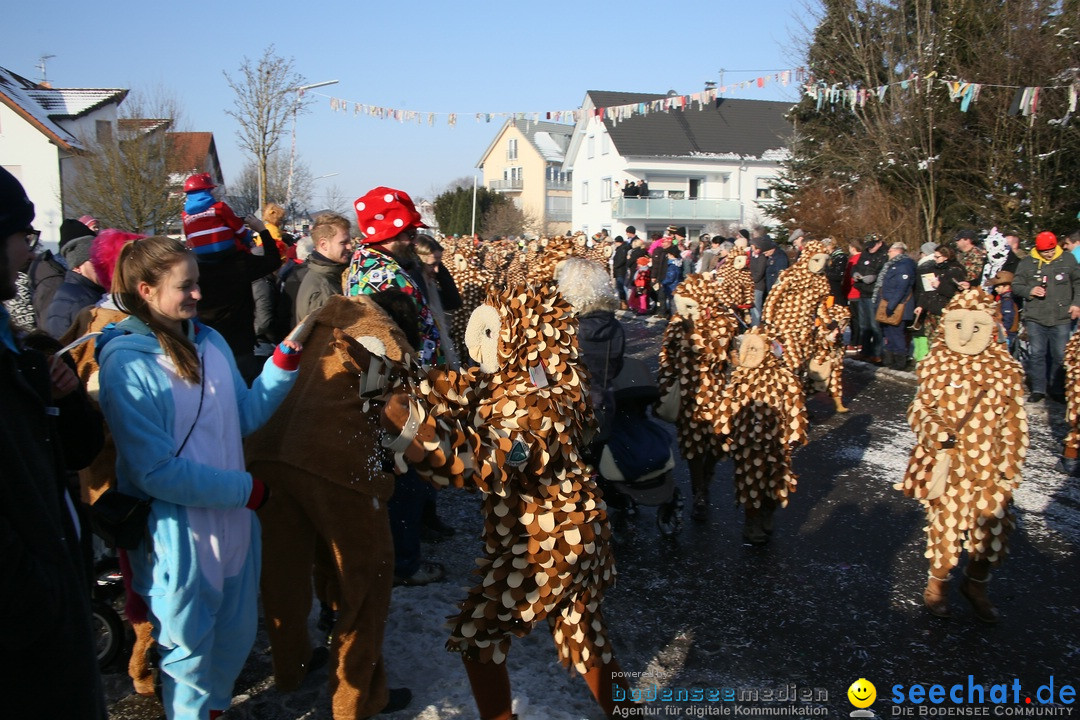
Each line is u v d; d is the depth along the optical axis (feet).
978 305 14.15
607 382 15.15
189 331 9.05
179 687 8.93
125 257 8.46
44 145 100.01
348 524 10.23
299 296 16.16
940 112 62.90
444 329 17.34
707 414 18.61
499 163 212.64
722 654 13.33
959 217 63.93
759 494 17.34
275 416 10.54
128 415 8.20
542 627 13.80
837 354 29.86
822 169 75.97
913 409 14.84
